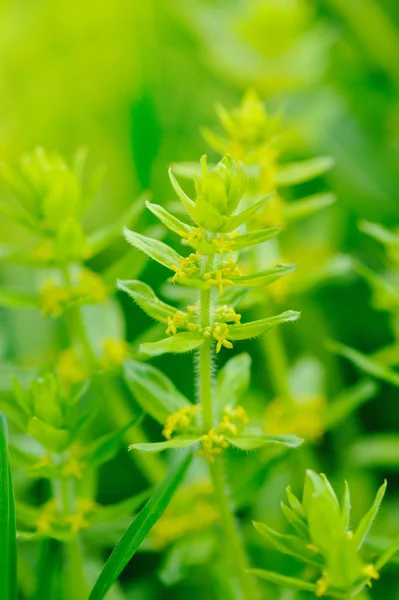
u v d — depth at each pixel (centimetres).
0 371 35
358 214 49
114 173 52
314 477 28
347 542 28
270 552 37
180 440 29
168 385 31
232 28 54
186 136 52
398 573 38
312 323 44
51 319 42
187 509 34
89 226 50
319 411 37
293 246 44
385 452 39
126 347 35
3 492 29
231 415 30
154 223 46
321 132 50
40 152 33
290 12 53
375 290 36
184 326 29
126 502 31
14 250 34
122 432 31
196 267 28
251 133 35
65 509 31
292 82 54
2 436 29
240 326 28
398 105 52
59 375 34
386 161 50
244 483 34
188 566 35
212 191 28
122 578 39
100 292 34
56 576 33
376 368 33
